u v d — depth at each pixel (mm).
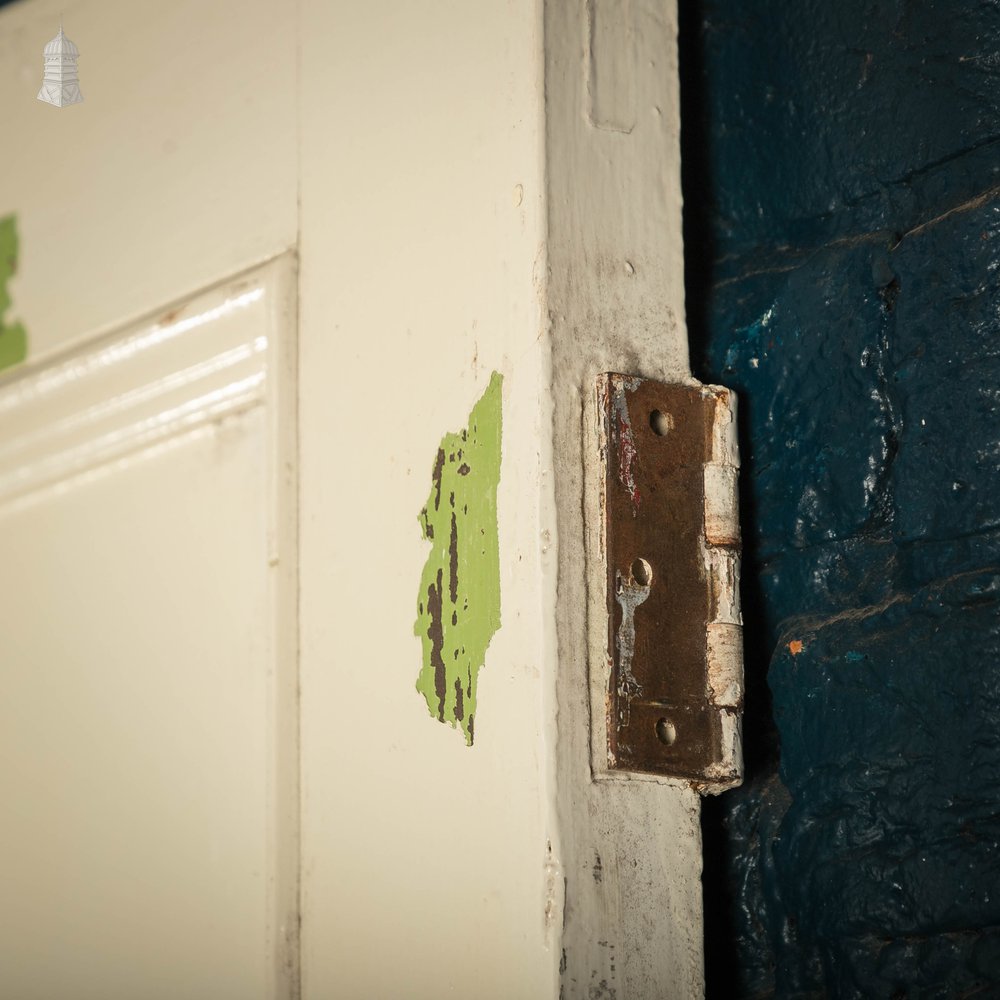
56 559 1123
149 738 1026
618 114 854
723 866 918
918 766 830
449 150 876
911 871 818
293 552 952
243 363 1006
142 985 995
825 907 855
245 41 1061
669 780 786
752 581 943
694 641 806
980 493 830
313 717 918
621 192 844
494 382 814
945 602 836
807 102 983
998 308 839
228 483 1005
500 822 773
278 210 1005
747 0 1027
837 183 957
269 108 1028
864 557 898
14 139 1248
